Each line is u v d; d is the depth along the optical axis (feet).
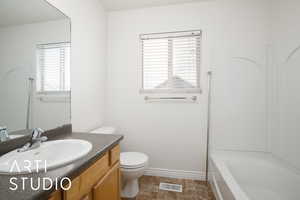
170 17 6.70
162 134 6.88
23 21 3.47
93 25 6.09
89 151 2.99
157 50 6.95
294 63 4.86
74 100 5.06
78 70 5.24
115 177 3.89
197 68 6.65
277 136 5.65
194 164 6.66
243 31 6.13
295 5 4.79
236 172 5.42
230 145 6.37
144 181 6.48
